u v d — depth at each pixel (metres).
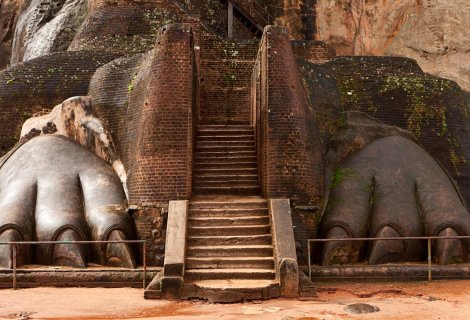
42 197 12.91
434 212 13.23
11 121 15.53
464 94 16.91
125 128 14.21
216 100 18.67
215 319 8.22
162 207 12.59
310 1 24.47
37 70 15.91
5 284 11.23
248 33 23.22
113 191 13.27
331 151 14.81
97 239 12.26
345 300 9.88
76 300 9.91
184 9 18.92
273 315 8.49
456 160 15.63
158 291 10.05
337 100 15.77
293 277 10.12
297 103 13.39
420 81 16.22
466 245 12.84
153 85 13.20
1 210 12.41
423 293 10.52
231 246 11.26
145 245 11.23
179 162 12.80
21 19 24.75
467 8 24.25
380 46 24.75
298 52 18.81
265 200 12.69
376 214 13.26
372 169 14.16
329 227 12.85
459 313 8.62
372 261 12.61
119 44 17.66
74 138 14.57
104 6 18.31
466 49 24.23
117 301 9.83
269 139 13.14
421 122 15.77
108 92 14.87
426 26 24.41
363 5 24.62
